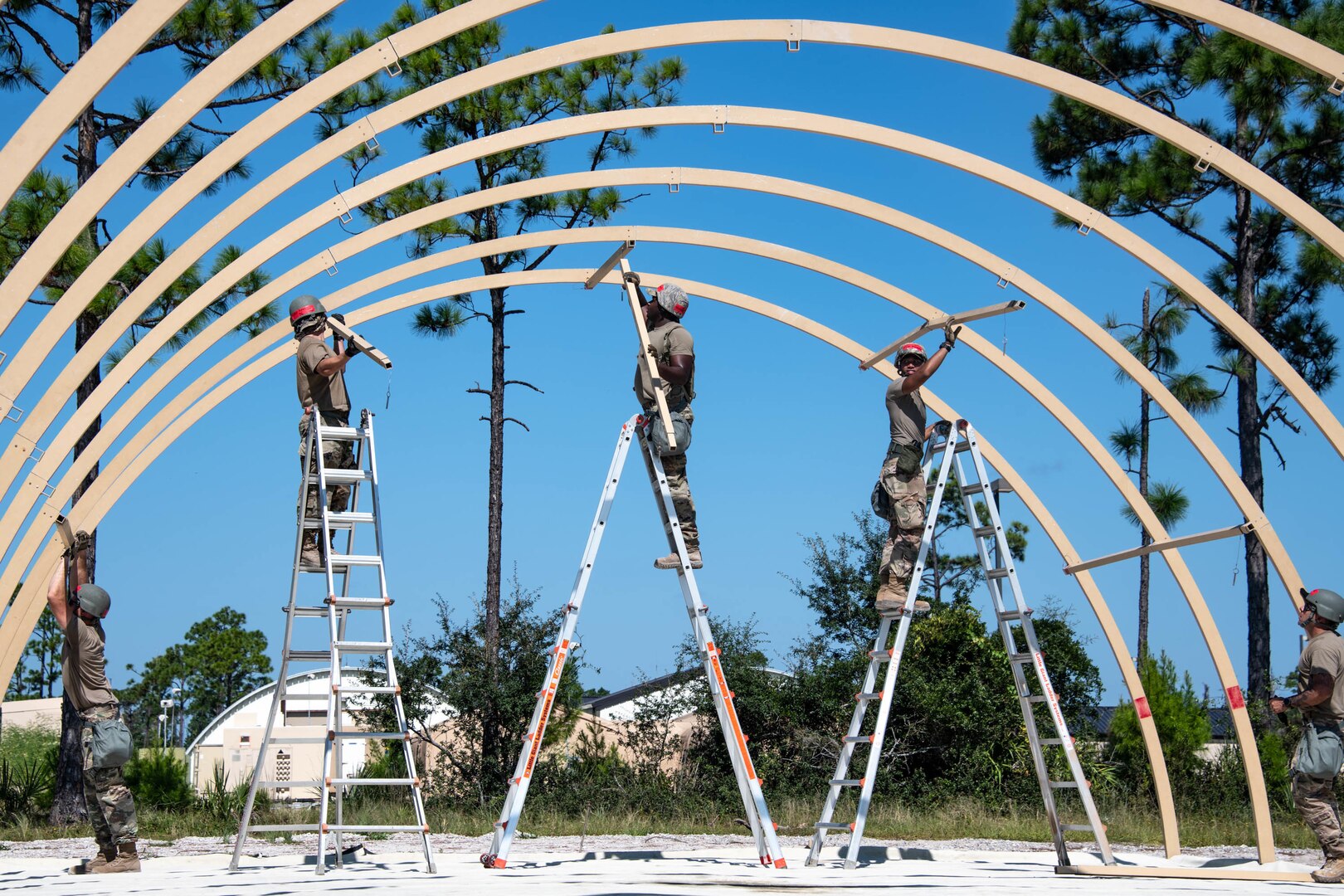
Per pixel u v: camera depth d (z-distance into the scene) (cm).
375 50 663
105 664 878
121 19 553
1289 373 834
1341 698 829
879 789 1723
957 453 993
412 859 975
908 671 1791
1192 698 1798
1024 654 966
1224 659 993
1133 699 1043
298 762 2895
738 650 1802
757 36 730
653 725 1791
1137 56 1934
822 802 1675
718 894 611
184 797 1555
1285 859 1085
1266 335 1994
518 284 1025
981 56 745
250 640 7356
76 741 1456
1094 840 1273
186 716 7056
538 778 1727
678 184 914
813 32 732
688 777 1755
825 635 1955
